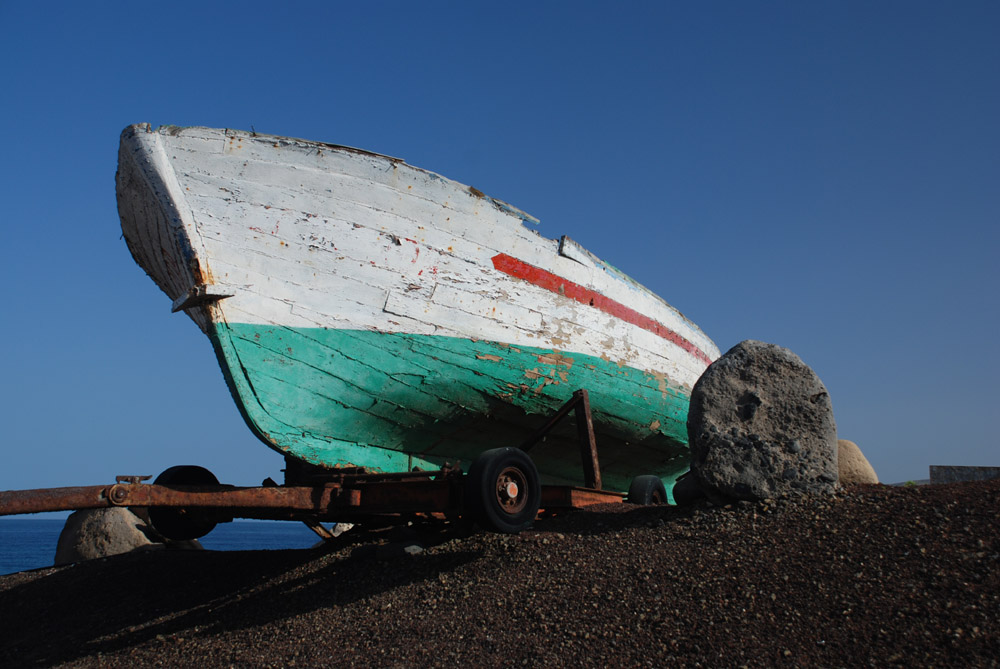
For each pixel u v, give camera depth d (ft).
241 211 21.58
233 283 21.20
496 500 18.43
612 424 31.19
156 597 22.29
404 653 13.24
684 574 14.20
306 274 22.30
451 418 26.22
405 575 18.15
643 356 31.40
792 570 13.51
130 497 16.42
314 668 13.35
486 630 13.57
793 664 10.63
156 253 23.99
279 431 22.47
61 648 18.72
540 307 26.89
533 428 28.68
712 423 18.34
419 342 24.03
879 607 11.75
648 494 26.05
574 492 22.21
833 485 17.08
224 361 21.30
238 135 21.81
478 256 25.18
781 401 18.13
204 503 17.48
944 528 13.99
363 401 23.88
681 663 11.17
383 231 23.32
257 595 19.74
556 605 14.03
